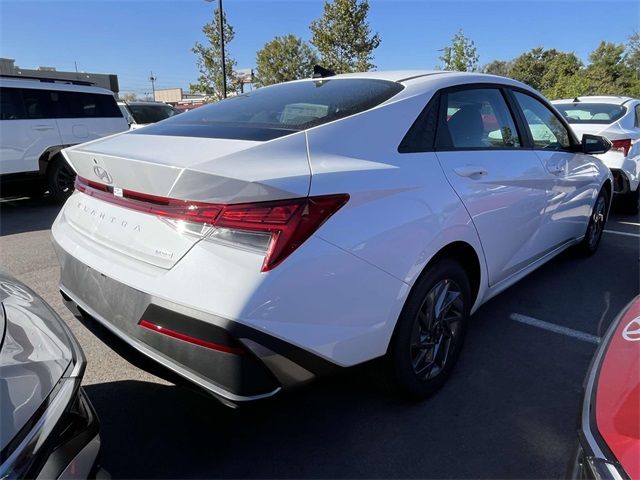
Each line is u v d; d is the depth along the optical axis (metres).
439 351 2.69
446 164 2.58
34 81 7.92
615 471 1.19
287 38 27.31
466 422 2.51
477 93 3.07
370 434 2.42
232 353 1.75
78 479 1.49
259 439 2.39
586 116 7.17
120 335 2.04
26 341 1.61
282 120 2.39
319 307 1.89
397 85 2.71
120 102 12.49
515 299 4.04
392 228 2.15
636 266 4.84
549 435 2.41
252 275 1.75
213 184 1.78
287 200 1.83
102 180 2.26
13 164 7.70
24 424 1.37
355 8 19.62
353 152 2.22
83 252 2.29
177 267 1.86
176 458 2.25
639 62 54.38
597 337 3.40
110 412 2.57
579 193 4.19
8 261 5.25
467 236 2.62
